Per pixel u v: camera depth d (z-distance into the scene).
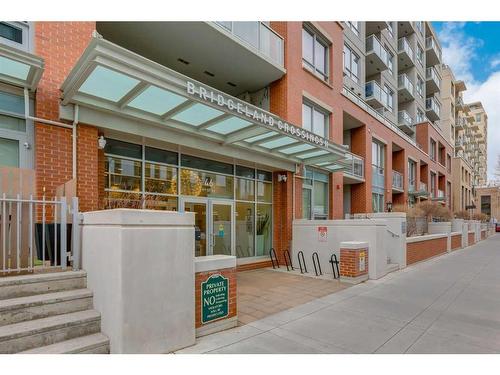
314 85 12.82
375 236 9.20
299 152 10.57
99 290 4.05
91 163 6.38
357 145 17.55
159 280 3.99
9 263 4.14
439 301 6.78
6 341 3.34
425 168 28.75
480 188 72.06
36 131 5.77
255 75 11.05
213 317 4.80
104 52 4.80
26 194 4.55
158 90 5.90
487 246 21.81
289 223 11.41
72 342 3.65
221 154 9.18
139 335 3.75
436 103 37.22
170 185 8.52
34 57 5.02
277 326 5.12
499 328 5.15
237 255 10.30
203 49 9.43
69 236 5.04
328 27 14.07
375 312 5.93
